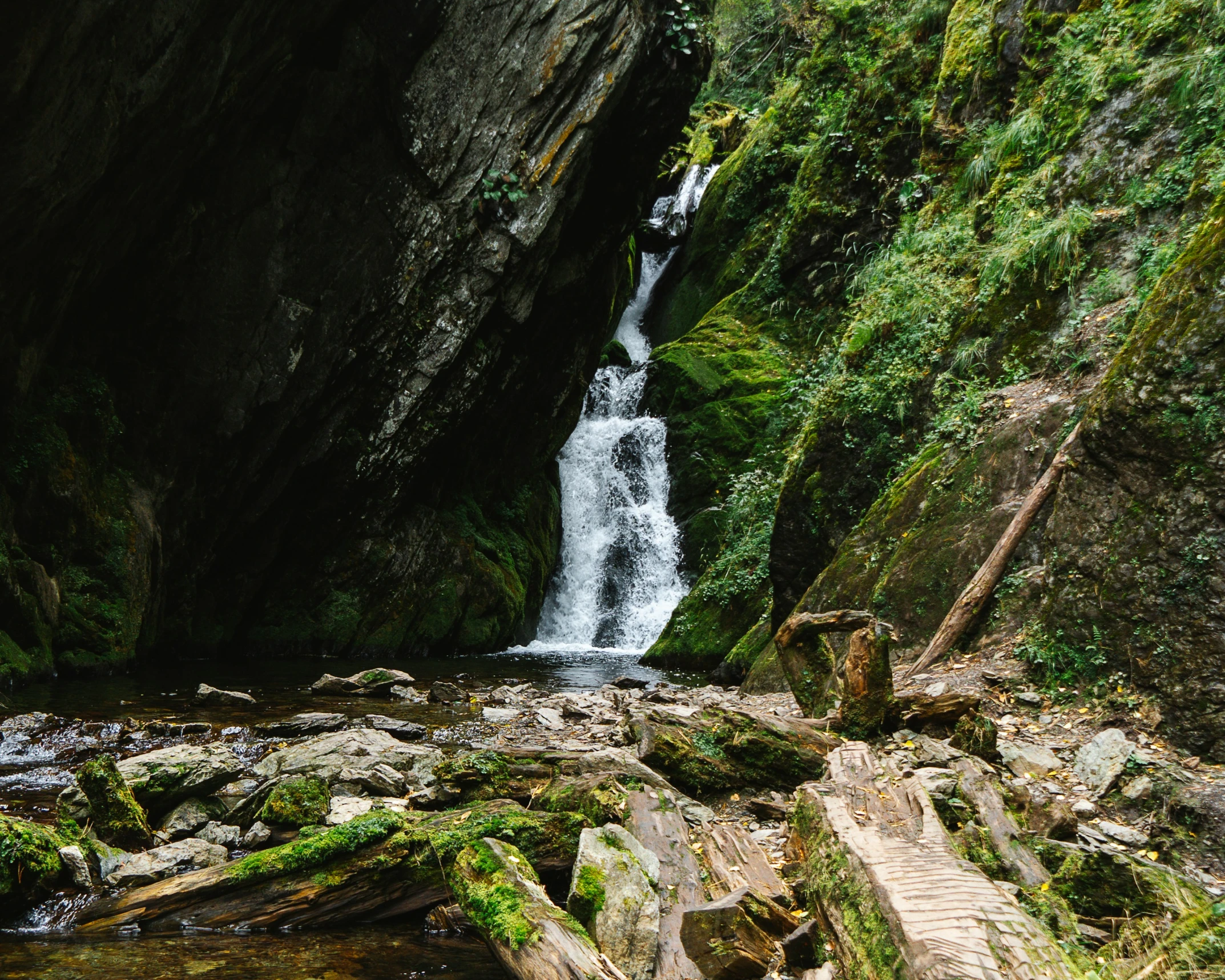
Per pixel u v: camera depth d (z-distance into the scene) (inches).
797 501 411.2
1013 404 309.1
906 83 652.1
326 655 562.6
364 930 134.8
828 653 216.7
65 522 396.2
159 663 477.4
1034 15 453.4
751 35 1122.7
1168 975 91.7
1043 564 254.5
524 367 650.8
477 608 630.5
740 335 786.2
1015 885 120.3
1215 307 199.6
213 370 469.1
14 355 360.2
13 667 347.3
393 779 181.5
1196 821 148.9
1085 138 354.0
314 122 466.9
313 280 491.2
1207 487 190.7
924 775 155.4
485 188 525.3
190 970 117.4
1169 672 188.5
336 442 531.8
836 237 720.3
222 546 516.1
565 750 183.2
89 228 362.3
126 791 161.3
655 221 1063.0
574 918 112.6
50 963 118.4
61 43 270.4
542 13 514.0
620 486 776.9
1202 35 334.3
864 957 92.3
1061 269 327.0
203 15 332.5
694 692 337.7
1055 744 192.9
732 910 107.8
